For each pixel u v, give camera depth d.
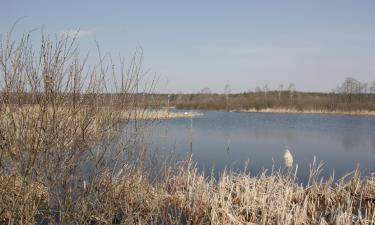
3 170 4.89
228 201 8.37
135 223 6.75
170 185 9.40
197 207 8.66
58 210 5.32
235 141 23.41
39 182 4.95
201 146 20.19
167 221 7.76
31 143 4.80
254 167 15.13
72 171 5.27
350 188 10.75
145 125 6.46
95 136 5.39
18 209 4.93
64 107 5.05
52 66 4.85
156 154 8.98
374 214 8.05
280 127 34.47
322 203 9.89
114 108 5.62
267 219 8.26
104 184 5.96
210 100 82.62
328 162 16.92
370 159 17.80
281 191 9.38
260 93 96.75
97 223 5.95
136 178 6.77
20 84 4.75
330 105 70.50
